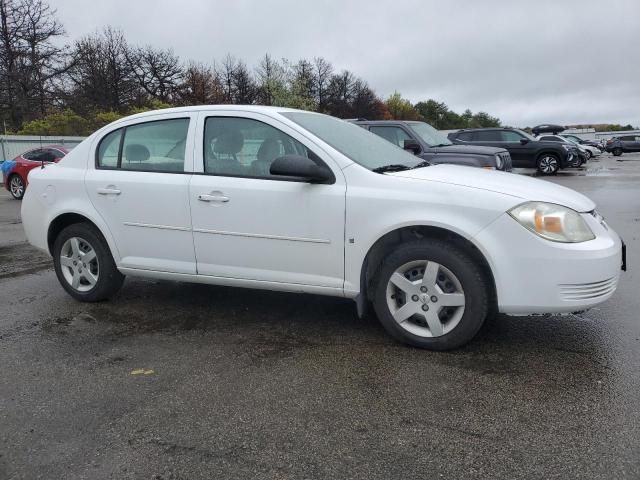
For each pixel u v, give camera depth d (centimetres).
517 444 267
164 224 442
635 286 525
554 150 1972
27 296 535
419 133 1000
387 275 381
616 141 4428
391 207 369
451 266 361
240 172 418
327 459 259
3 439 281
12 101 3778
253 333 423
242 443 274
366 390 326
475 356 370
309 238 392
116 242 468
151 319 460
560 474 244
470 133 2075
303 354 380
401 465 253
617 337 397
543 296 346
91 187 474
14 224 1092
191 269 440
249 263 416
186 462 259
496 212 350
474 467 251
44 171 510
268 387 332
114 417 301
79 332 432
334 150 394
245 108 429
